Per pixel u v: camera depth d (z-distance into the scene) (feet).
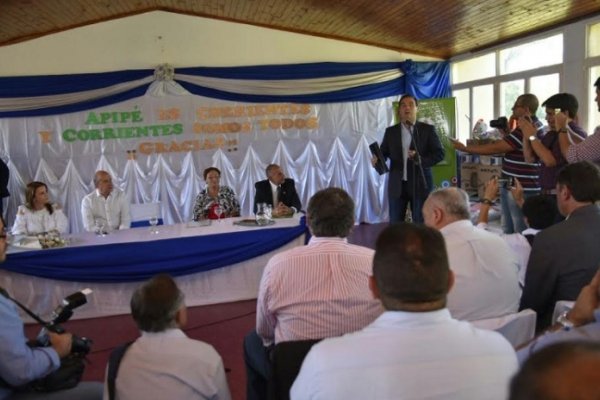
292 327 5.27
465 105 22.20
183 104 20.61
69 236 12.67
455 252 5.51
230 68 20.72
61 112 19.69
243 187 21.40
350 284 5.24
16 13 16.24
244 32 20.81
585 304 4.48
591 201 5.95
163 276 5.31
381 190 22.70
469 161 20.54
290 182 15.46
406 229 3.37
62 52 19.56
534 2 14.53
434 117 20.70
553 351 1.44
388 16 17.76
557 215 7.29
